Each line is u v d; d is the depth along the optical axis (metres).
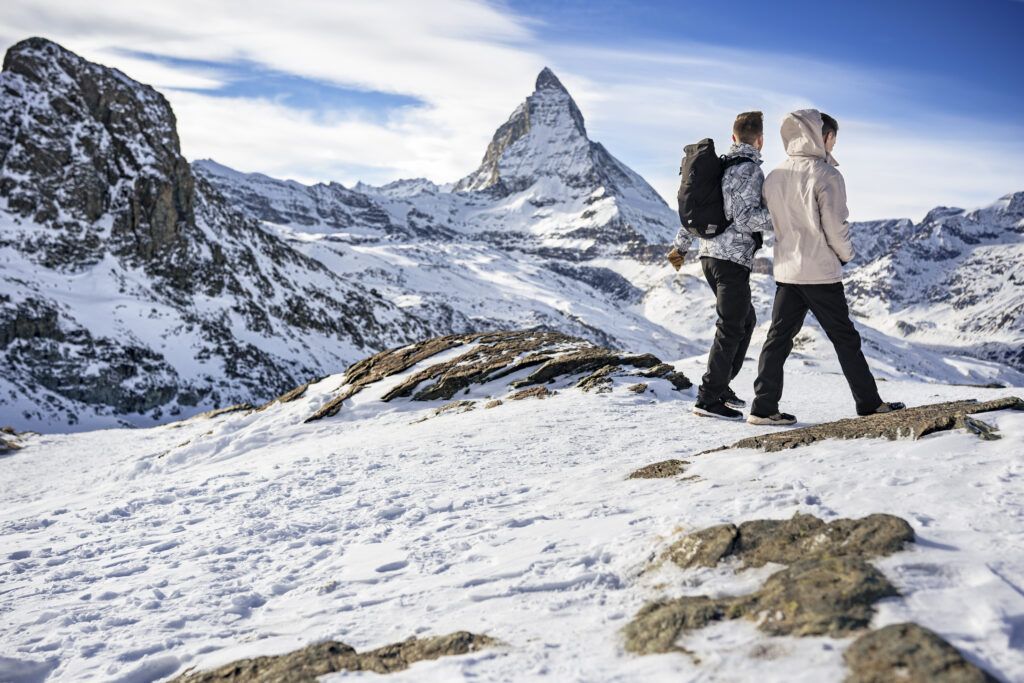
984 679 1.48
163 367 66.88
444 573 3.35
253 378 72.81
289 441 11.80
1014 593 1.88
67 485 11.29
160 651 3.04
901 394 14.58
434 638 2.45
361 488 6.10
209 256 89.50
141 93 92.25
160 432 18.05
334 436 11.47
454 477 6.11
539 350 14.33
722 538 2.65
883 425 4.48
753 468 4.07
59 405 57.03
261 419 13.60
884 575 2.06
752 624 2.01
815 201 5.82
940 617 1.81
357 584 3.49
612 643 2.15
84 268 77.94
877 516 2.47
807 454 4.17
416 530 4.38
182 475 9.09
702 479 4.15
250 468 8.11
